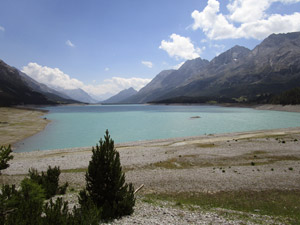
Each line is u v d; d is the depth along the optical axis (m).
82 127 93.75
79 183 25.30
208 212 16.23
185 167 32.69
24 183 11.83
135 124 104.81
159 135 75.06
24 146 56.16
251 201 19.81
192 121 115.88
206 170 30.45
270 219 15.30
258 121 110.75
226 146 46.19
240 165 32.97
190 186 24.23
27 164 35.00
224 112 182.12
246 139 53.72
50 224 8.79
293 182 24.61
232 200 20.12
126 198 14.29
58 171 21.22
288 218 15.60
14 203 10.29
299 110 170.00
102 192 13.84
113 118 136.75
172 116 148.12
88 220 9.80
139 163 34.88
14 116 126.56
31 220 8.52
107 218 13.04
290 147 42.69
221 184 24.58
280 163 33.09
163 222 13.05
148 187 24.20
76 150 48.50
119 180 14.24
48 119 126.06
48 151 47.75
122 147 50.56
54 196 19.19
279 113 162.12
